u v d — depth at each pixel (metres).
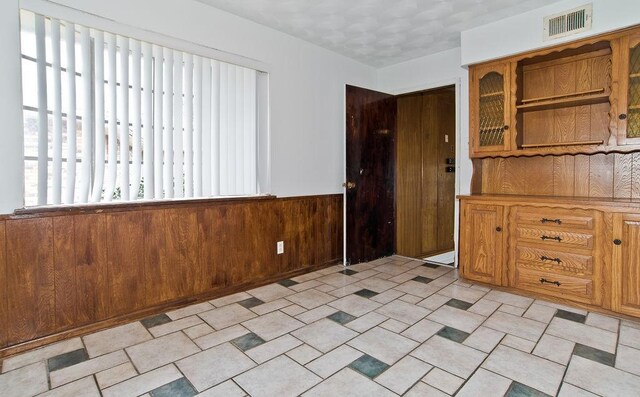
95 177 2.24
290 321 2.38
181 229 2.62
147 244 2.46
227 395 1.59
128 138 2.36
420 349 1.99
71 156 2.13
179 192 2.62
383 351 1.97
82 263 2.19
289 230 3.38
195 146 2.71
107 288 2.29
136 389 1.64
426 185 4.80
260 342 2.09
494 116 3.11
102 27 2.20
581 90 2.87
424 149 4.75
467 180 3.62
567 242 2.57
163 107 2.52
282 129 3.30
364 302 2.72
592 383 1.66
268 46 3.14
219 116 2.84
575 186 2.94
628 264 2.33
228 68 2.90
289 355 1.94
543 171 3.09
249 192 3.09
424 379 1.71
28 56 2.00
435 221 4.96
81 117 2.17
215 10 2.75
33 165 2.04
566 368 1.79
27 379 1.72
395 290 2.99
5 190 1.92
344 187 3.69
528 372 1.76
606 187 2.79
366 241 3.96
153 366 1.83
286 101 3.32
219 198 2.84
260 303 2.71
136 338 2.14
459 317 2.42
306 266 3.55
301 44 3.43
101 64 2.22
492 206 2.96
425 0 2.64
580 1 2.58
